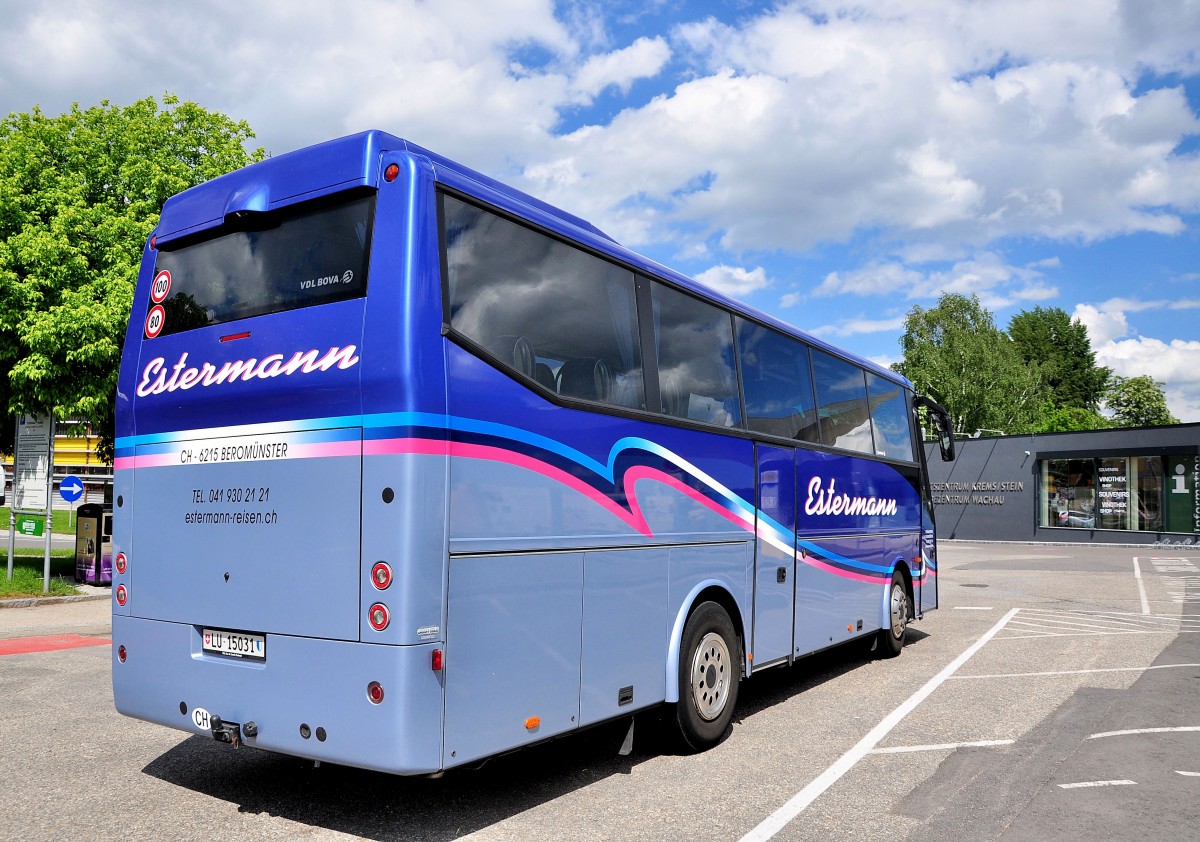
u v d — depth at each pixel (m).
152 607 5.24
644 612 5.80
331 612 4.40
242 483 4.83
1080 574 22.62
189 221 5.40
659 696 5.94
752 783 5.64
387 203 4.53
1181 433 34.31
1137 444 35.53
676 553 6.15
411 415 4.24
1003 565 25.83
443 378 4.39
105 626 12.54
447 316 4.49
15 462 15.65
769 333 7.90
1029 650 10.99
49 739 6.60
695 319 6.79
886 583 10.15
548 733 4.94
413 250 4.40
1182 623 13.52
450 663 4.33
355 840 4.61
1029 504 39.03
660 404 6.17
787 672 9.54
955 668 9.74
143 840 4.60
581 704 5.20
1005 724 7.18
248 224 5.08
